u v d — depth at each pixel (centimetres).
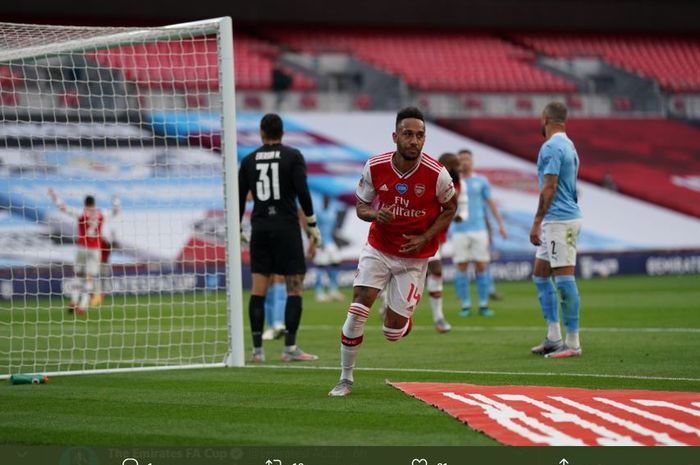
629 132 11375
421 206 2516
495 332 4612
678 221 10406
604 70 11850
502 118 11100
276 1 10494
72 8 9750
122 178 8388
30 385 2970
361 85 11050
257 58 10912
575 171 3512
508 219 9956
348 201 9756
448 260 9519
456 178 4666
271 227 3528
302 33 11456
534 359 3481
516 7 11362
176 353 4047
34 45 3641
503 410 2309
